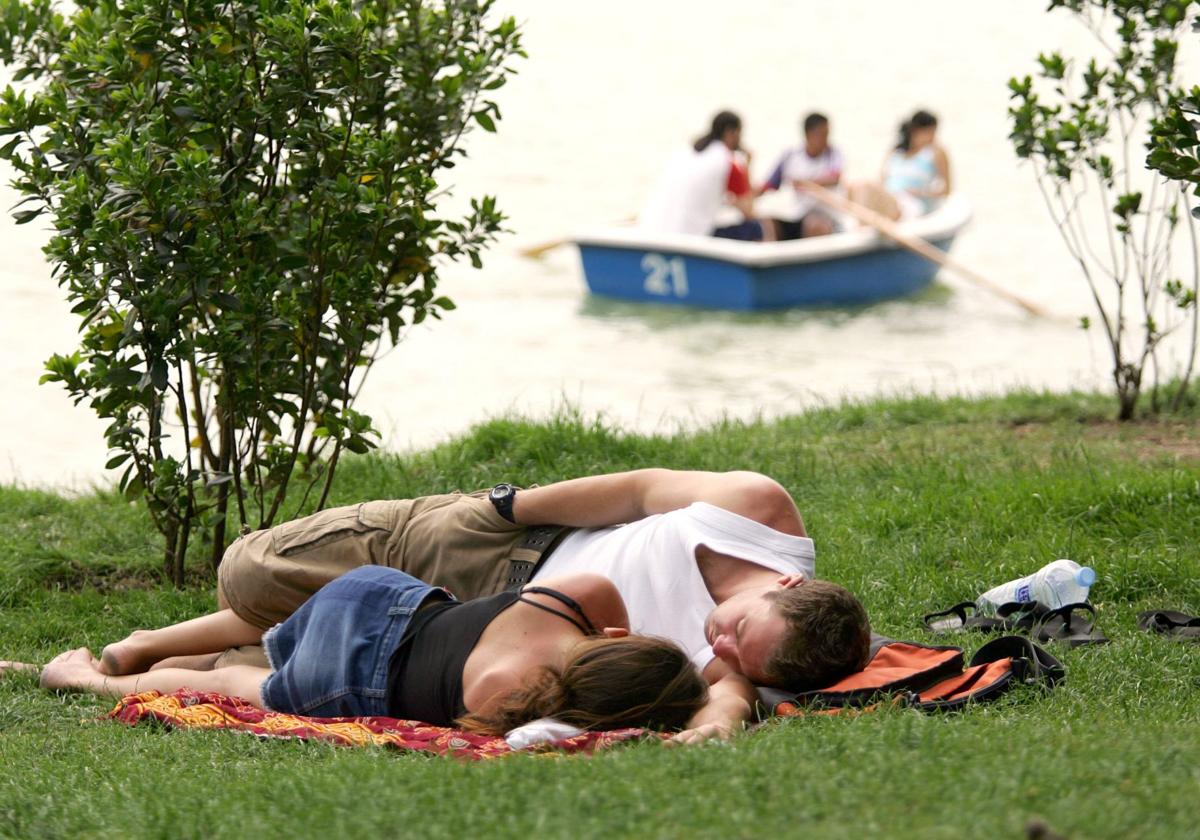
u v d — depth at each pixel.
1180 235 68.69
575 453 29.20
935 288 61.03
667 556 16.33
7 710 16.36
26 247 60.88
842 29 135.25
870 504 25.83
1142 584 21.25
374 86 21.64
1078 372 48.00
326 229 21.89
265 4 20.66
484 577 17.44
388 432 41.22
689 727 14.20
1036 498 25.08
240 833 10.99
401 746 13.76
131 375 20.64
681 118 98.38
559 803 10.72
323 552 17.56
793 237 60.12
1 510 26.89
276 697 15.75
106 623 20.75
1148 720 14.92
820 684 15.03
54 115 20.89
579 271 63.56
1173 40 30.56
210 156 20.81
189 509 22.08
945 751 11.99
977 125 98.25
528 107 98.88
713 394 46.06
